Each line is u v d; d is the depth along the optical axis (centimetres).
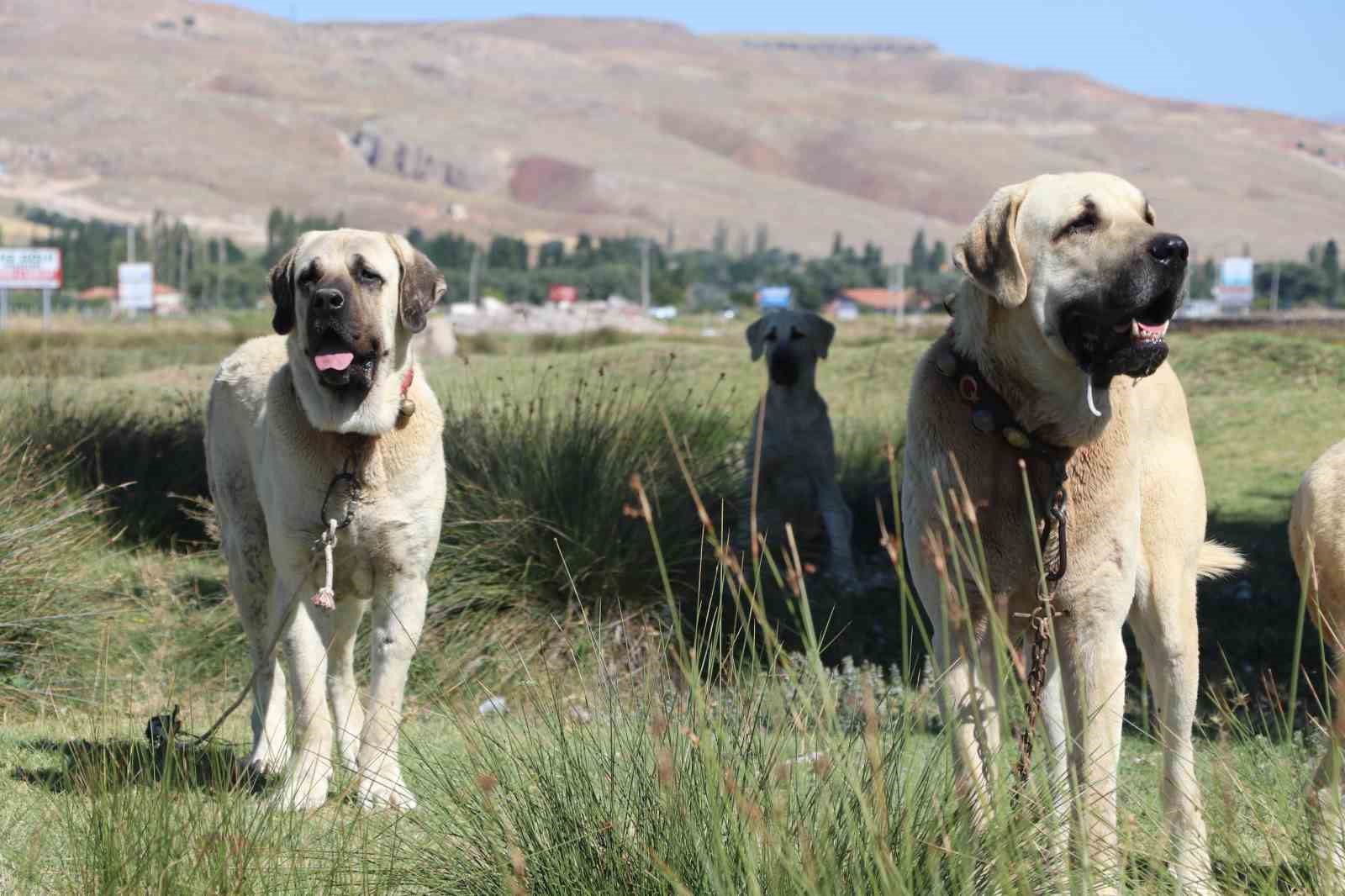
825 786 354
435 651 766
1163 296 404
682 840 371
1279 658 852
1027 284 426
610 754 425
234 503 624
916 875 347
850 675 697
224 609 814
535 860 393
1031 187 436
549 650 780
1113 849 388
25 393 1282
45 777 555
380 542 555
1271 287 16550
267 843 429
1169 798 462
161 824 417
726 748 394
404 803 537
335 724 591
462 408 1095
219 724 550
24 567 745
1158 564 480
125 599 831
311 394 541
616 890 378
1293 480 1372
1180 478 484
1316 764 456
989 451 435
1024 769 384
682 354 2106
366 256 543
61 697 699
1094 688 437
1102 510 434
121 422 1227
